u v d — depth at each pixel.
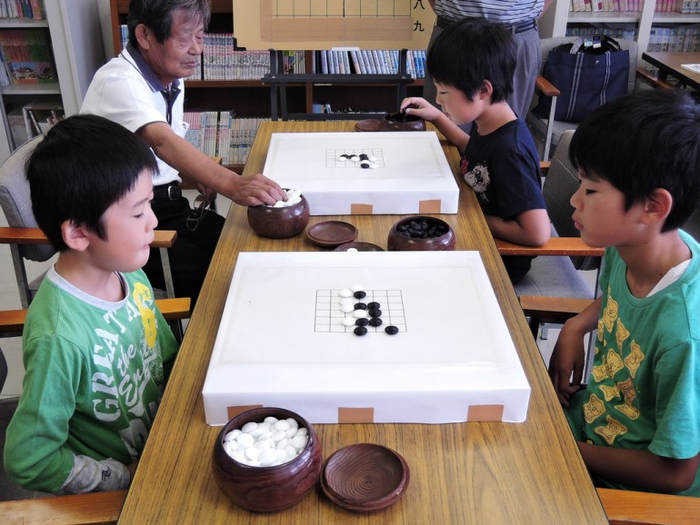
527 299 1.47
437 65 1.72
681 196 1.00
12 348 2.46
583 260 1.81
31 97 3.79
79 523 0.88
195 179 1.64
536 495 0.87
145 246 1.11
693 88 3.14
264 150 2.01
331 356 1.04
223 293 1.30
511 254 1.68
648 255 1.08
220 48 3.54
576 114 3.59
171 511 0.85
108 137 1.05
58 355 1.03
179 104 2.15
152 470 0.91
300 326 1.11
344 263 1.29
